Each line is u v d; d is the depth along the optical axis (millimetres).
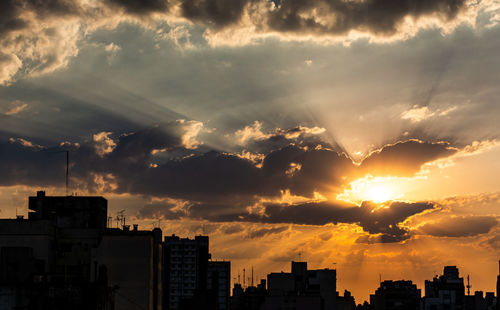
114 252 137000
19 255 103062
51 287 103312
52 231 132875
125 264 136750
